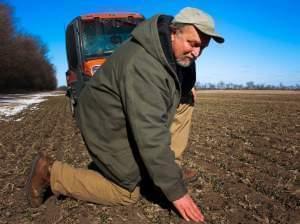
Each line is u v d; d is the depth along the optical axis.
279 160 2.26
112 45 4.45
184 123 1.54
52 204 1.48
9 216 1.40
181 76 1.27
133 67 1.13
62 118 5.46
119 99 1.19
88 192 1.37
